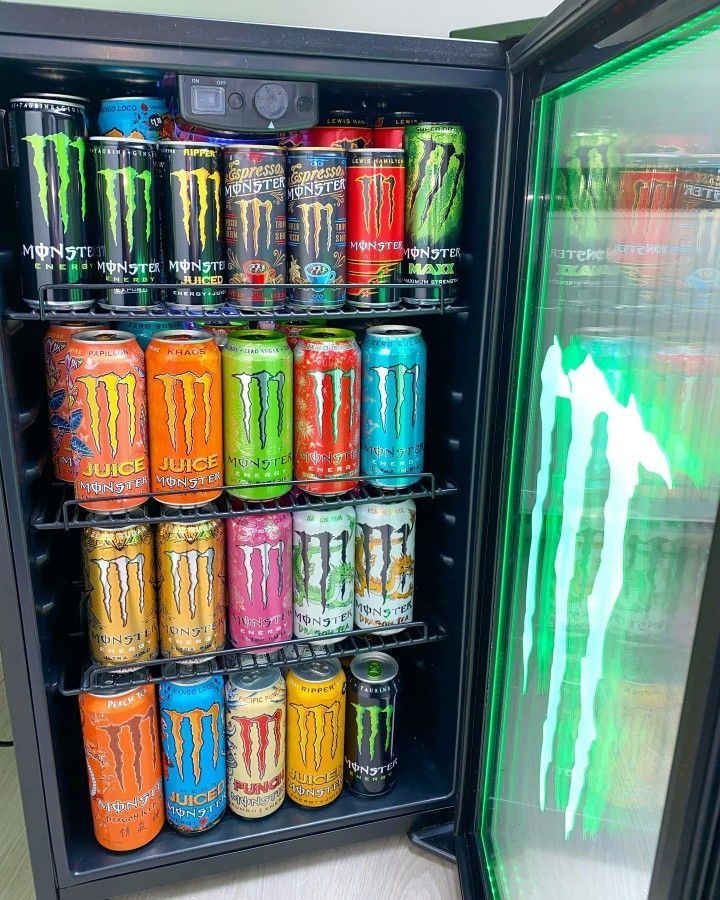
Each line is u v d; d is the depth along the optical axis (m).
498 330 1.06
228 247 1.04
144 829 1.20
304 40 0.91
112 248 0.98
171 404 1.04
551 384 0.99
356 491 1.23
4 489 0.96
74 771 1.29
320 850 1.30
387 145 1.11
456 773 1.30
